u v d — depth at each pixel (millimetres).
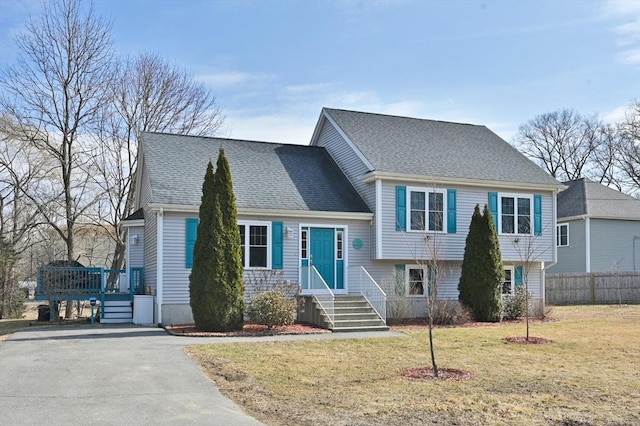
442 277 23328
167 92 34531
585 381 10977
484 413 8742
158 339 16250
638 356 13742
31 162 31953
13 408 8906
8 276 29609
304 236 21906
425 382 10859
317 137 27562
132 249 24062
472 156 25391
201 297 17812
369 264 22609
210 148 23969
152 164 21625
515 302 22734
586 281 31734
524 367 12375
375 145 24062
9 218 32656
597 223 35406
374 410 8891
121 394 9828
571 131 55031
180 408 8961
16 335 17469
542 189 24781
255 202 21141
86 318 25203
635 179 49625
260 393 10000
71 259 30750
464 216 23500
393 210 22328
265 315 18172
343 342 15844
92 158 31812
